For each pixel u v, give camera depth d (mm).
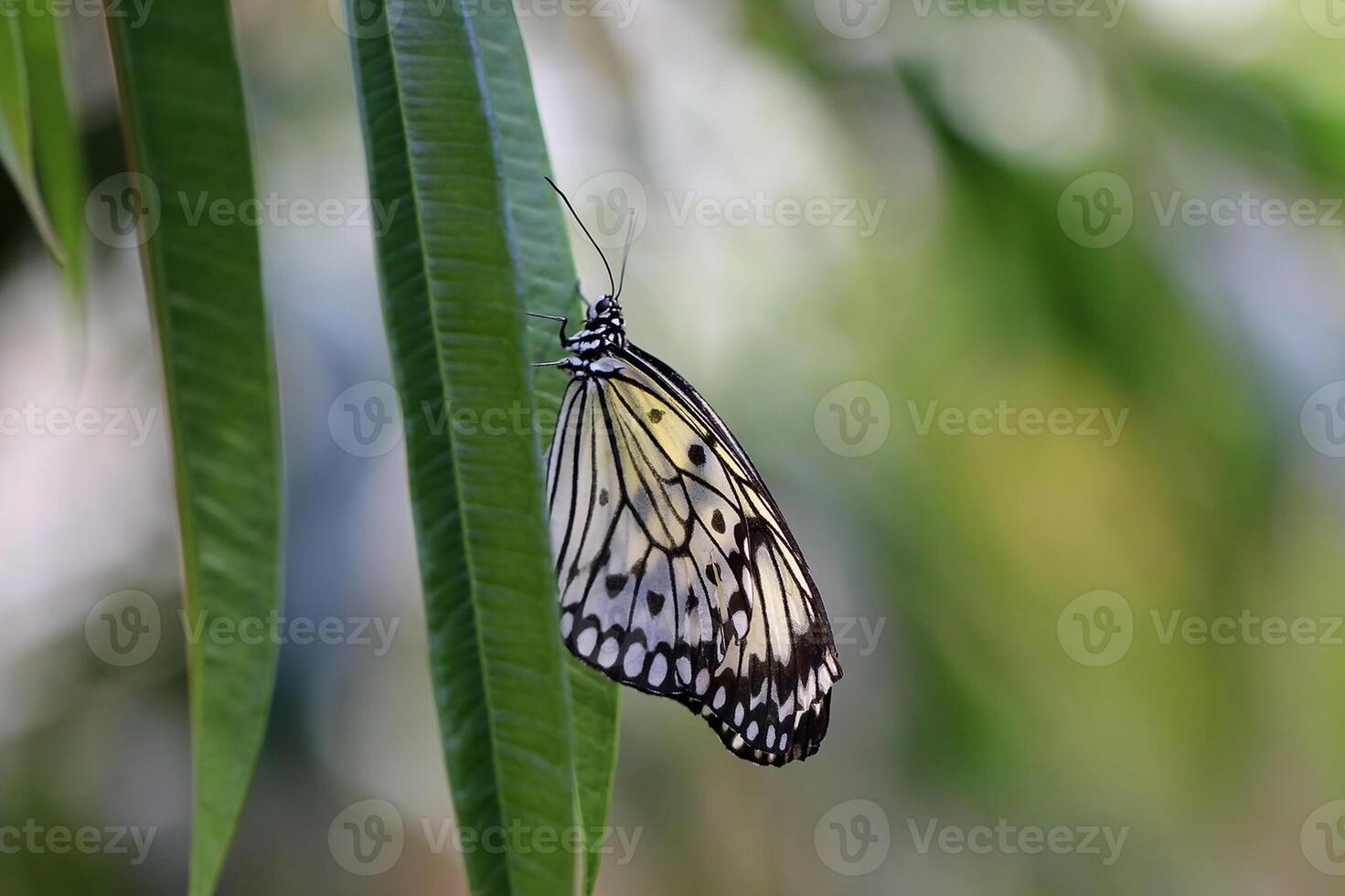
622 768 995
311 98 943
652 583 819
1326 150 941
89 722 938
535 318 771
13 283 904
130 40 744
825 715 833
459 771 749
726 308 958
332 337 944
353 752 952
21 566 927
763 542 828
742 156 958
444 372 750
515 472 750
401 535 947
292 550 942
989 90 948
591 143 949
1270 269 952
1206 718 976
